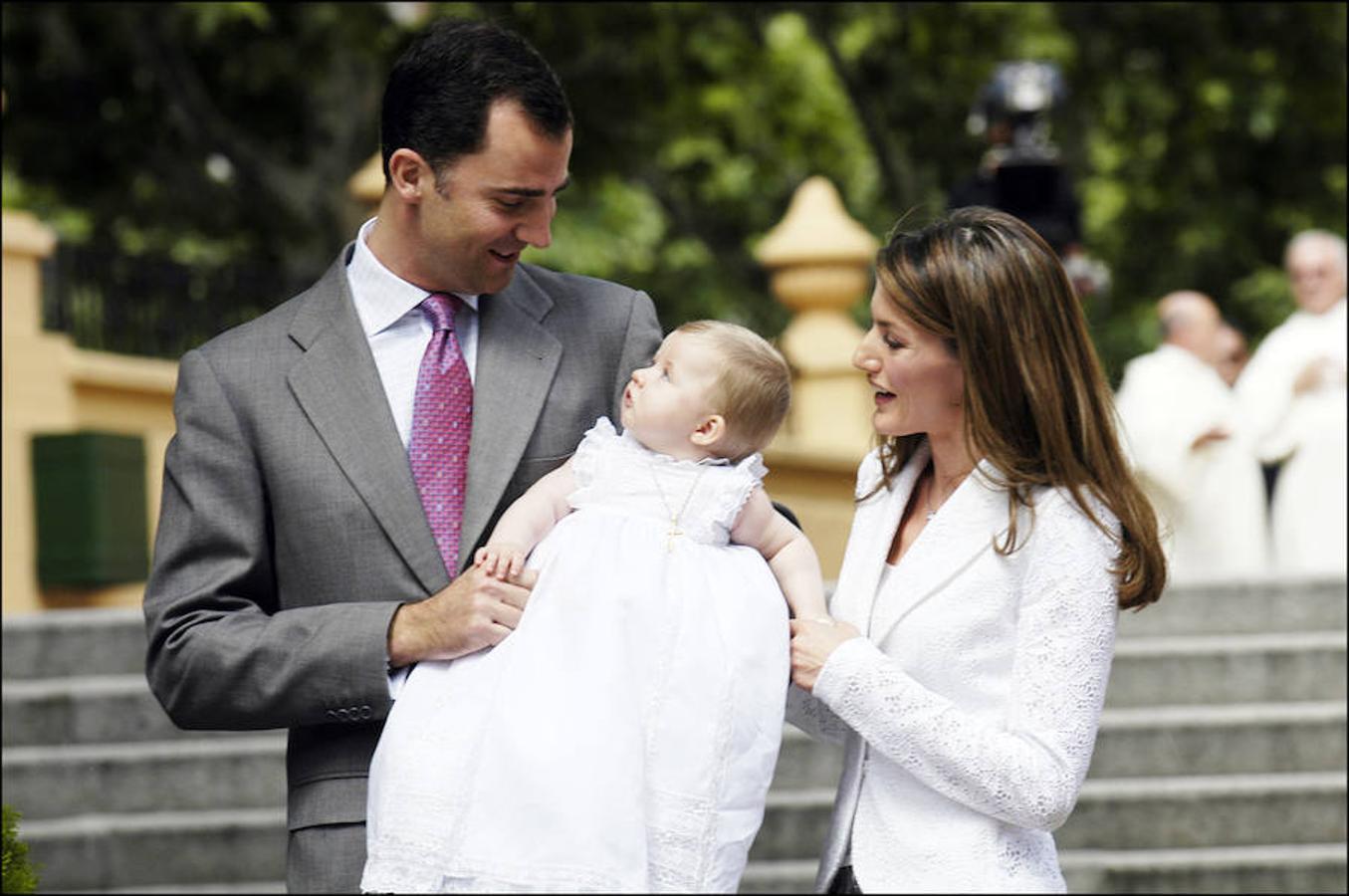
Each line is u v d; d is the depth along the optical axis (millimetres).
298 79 47250
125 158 48719
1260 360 31500
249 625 10953
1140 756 22953
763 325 52531
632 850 9773
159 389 34500
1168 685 24141
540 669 10180
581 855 9703
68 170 48719
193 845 21328
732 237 64750
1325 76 53219
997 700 10617
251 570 11289
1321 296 31391
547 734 9938
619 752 9906
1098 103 54625
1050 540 10500
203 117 47688
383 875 10102
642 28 47719
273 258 50344
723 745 10141
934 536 10781
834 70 54938
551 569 10516
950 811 10539
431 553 11180
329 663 10656
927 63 55031
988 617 10602
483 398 11461
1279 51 53031
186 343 35688
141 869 21312
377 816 10258
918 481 11422
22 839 21078
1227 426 30906
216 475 11297
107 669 24312
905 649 10695
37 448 30969
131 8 45156
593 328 11969
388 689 10648
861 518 11445
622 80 48812
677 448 11023
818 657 10531
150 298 35094
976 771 10234
